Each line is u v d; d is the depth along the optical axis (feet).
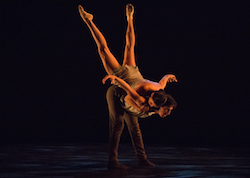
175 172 19.06
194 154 25.94
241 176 18.17
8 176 18.01
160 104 18.40
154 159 23.54
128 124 21.25
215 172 19.15
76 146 30.09
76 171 19.19
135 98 18.62
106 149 28.17
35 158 23.66
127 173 18.70
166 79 20.34
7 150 27.53
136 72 20.36
